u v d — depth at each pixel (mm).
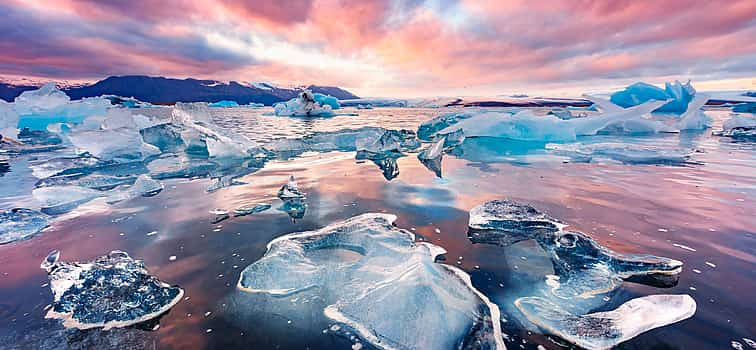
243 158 5684
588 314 1479
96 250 2146
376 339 1346
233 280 1777
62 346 1312
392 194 3352
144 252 2107
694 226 2393
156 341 1335
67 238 2336
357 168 4758
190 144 6500
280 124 12859
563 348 1286
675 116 12523
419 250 1894
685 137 7859
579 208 2824
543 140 7605
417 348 1296
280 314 1503
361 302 1558
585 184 3641
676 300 1521
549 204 2947
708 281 1691
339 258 2014
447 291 1567
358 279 1773
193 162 5328
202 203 3123
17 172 4652
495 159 5355
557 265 1911
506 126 8078
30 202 3197
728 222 2451
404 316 1421
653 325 1378
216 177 4250
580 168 4527
